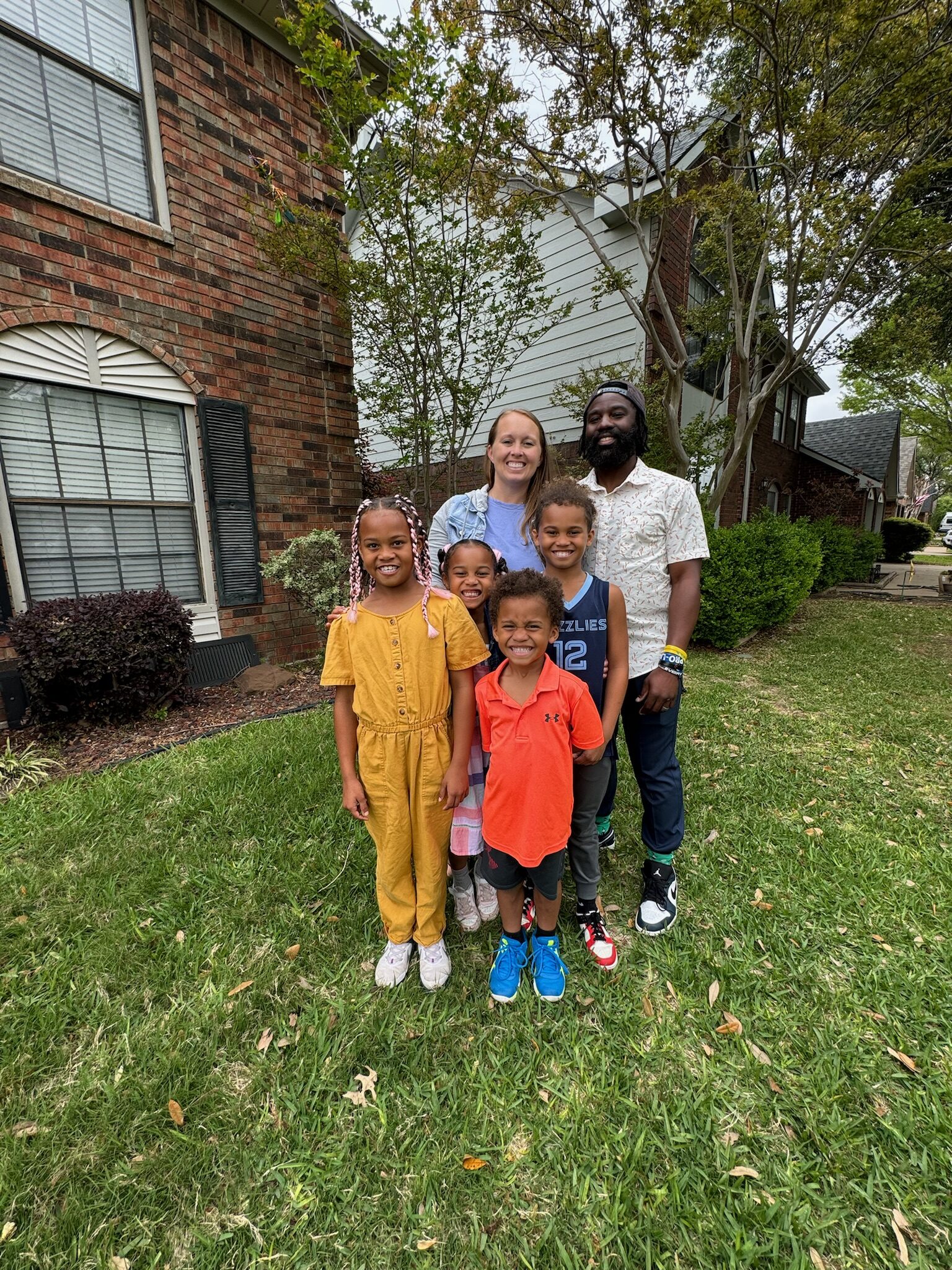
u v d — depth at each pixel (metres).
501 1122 1.40
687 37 4.72
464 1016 1.69
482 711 1.65
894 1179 1.27
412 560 1.65
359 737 1.68
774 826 2.72
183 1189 1.26
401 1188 1.26
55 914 2.07
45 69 3.93
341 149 4.39
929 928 2.06
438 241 6.71
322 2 3.98
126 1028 1.64
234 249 4.95
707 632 6.75
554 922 1.73
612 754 1.99
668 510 1.85
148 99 4.36
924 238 6.36
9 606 3.96
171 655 4.23
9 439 3.96
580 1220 1.20
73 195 3.96
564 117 5.55
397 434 5.74
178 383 4.71
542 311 6.74
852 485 15.12
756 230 5.62
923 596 12.19
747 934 2.02
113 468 4.49
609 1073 1.52
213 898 2.18
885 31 4.79
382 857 1.73
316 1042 1.60
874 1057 1.56
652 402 7.08
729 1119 1.41
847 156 5.15
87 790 2.97
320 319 5.66
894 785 3.20
